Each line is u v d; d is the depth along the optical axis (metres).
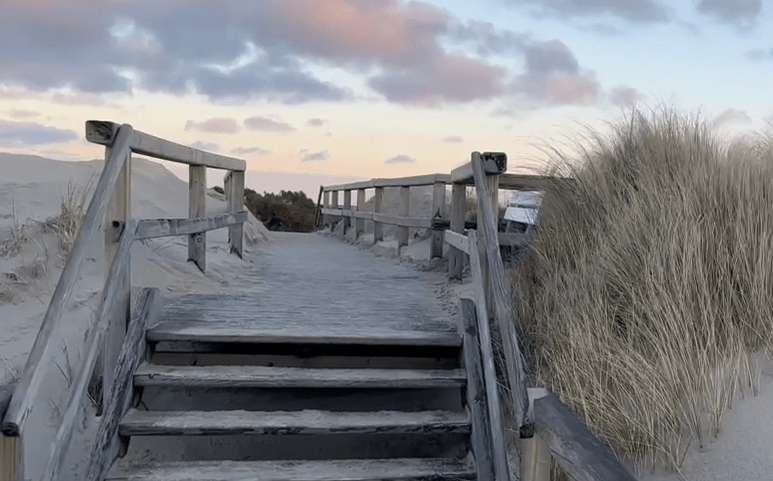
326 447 3.79
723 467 2.54
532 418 2.31
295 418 3.29
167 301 4.75
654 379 2.88
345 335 3.79
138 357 3.46
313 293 5.52
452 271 6.14
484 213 3.58
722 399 2.84
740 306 3.27
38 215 5.75
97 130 3.42
